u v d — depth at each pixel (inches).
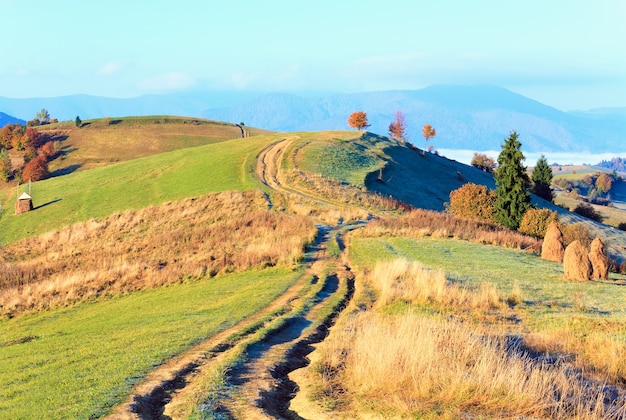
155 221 2490.2
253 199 2480.3
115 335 746.8
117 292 1194.0
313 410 412.5
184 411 413.4
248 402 428.8
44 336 860.0
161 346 619.8
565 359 524.4
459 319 684.1
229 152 3722.9
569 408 386.3
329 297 885.8
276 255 1284.4
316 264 1206.3
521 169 2132.1
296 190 2608.3
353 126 5324.8
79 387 489.1
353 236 1566.2
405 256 1215.6
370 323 647.8
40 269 1649.9
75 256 2079.2
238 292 986.1
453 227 1688.0
